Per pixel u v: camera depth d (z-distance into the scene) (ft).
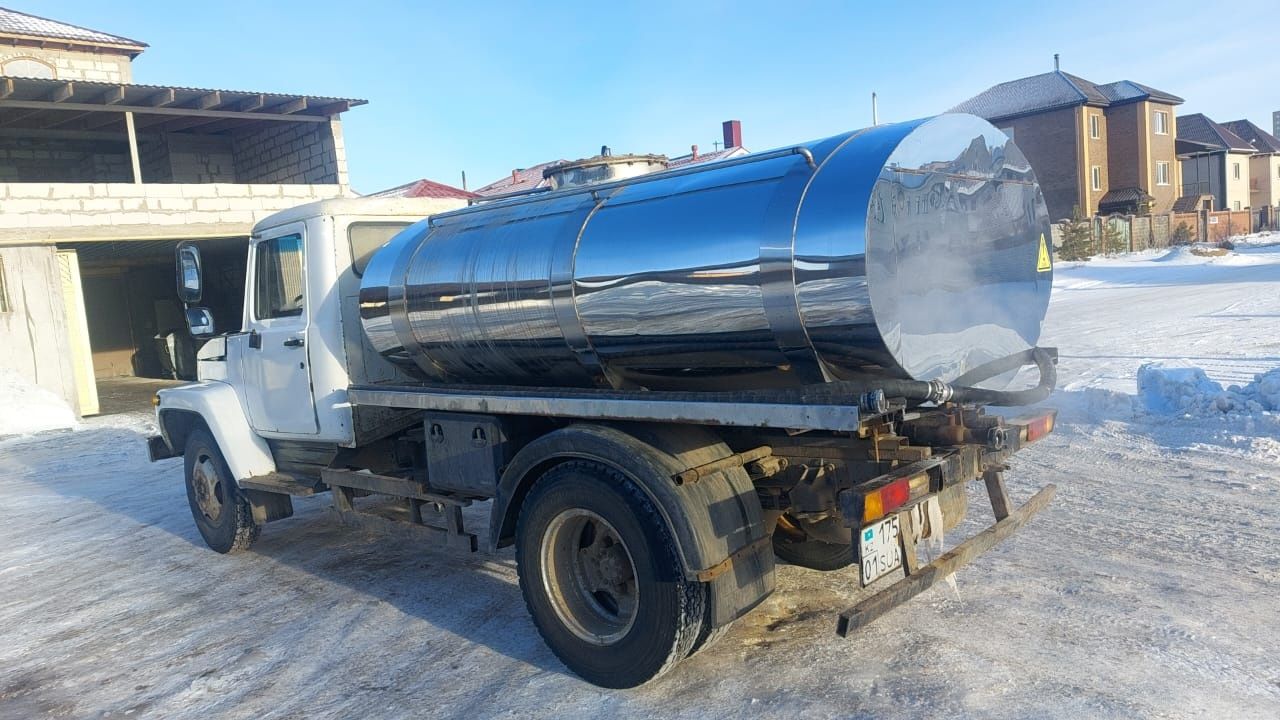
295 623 16.66
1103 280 91.45
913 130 11.55
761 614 14.92
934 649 13.05
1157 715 10.87
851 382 11.00
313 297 18.22
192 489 22.11
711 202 12.11
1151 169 151.94
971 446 12.14
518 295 13.88
